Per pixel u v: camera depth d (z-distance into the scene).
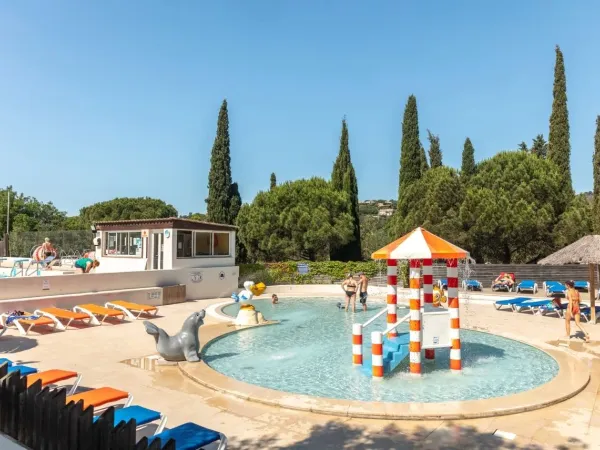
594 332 14.36
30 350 11.72
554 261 16.75
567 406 7.61
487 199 32.00
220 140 37.97
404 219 37.38
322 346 13.27
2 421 5.43
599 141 30.73
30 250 39.31
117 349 11.90
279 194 37.81
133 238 24.28
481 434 6.46
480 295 25.02
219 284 24.64
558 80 34.91
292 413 7.30
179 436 5.36
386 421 6.95
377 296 25.42
